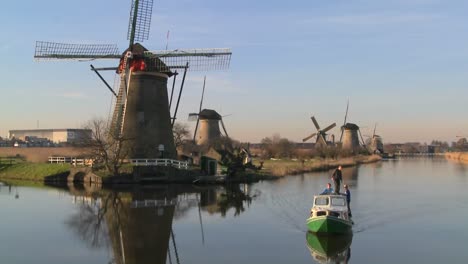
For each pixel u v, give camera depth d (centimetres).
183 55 5366
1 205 3212
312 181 5144
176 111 5484
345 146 13350
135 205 3195
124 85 5172
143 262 1755
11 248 1972
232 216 2744
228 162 5281
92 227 2422
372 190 4134
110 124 5222
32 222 2567
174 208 3052
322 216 2180
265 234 2234
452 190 4150
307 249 1934
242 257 1816
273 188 4353
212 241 2089
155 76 5294
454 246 1994
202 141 9950
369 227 2416
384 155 16625
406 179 5466
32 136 18500
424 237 2170
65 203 3300
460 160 13325
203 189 4281
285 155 10388
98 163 5056
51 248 1969
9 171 5894
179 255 1850
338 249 1933
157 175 4853
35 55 5109
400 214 2798
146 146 5131
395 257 1819
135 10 5275
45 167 5659
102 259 1800
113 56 5356
